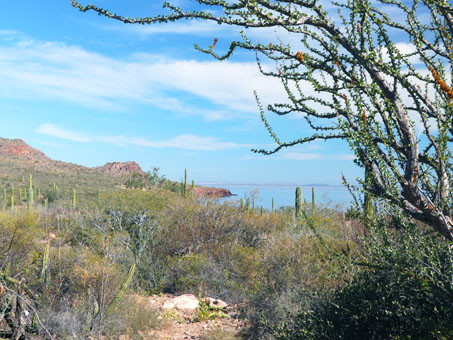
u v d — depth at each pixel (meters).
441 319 3.37
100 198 12.95
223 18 2.75
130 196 13.03
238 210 11.68
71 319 5.09
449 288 3.15
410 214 2.88
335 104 3.12
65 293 5.79
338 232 7.86
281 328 4.59
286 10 2.72
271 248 8.44
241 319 6.57
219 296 7.86
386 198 2.96
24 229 7.87
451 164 2.77
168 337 5.87
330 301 4.47
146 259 8.78
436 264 3.21
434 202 2.78
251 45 2.98
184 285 8.01
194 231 9.95
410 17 2.93
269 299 6.31
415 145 2.74
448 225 2.75
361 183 3.05
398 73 2.72
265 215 12.80
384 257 3.55
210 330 6.09
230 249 9.38
